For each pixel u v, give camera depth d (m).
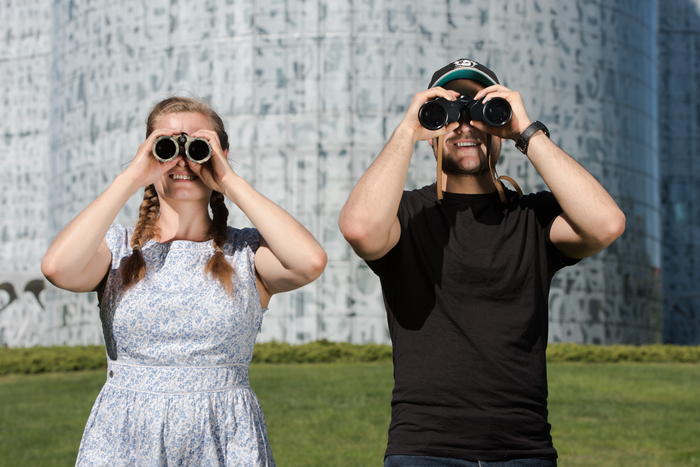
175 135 2.92
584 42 23.84
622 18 24.84
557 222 3.05
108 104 24.44
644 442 8.77
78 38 25.55
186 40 23.14
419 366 2.89
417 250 3.03
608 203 2.89
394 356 3.04
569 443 8.73
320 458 8.04
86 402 12.57
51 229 26.91
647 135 25.70
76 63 25.56
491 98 2.96
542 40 23.17
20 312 34.38
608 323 23.36
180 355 2.83
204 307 2.85
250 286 3.01
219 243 3.00
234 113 22.44
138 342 2.84
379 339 21.11
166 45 23.41
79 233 2.77
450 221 3.07
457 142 3.14
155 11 23.64
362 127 21.97
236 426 2.88
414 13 22.22
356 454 8.20
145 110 23.66
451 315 2.91
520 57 22.89
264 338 21.33
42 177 36.25
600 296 23.31
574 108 23.55
